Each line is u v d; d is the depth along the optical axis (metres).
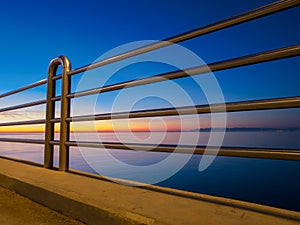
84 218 1.43
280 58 1.16
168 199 1.50
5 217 1.57
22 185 2.02
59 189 1.74
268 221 1.15
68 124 2.52
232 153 1.31
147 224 1.15
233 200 1.49
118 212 1.28
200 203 1.42
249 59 1.25
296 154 1.09
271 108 1.19
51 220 1.51
